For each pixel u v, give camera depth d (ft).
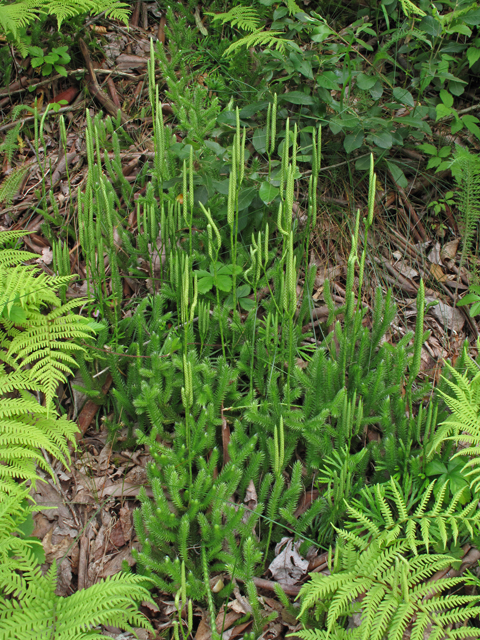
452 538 3.15
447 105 4.00
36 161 4.22
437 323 3.89
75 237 3.89
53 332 3.39
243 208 3.62
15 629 2.90
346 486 3.19
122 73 4.55
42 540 3.29
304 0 4.59
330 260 3.97
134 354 3.52
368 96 4.09
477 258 4.03
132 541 3.30
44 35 4.46
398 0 4.11
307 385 3.38
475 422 3.13
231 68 4.32
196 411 3.41
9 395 3.49
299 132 3.93
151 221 3.59
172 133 4.28
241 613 3.13
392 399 3.45
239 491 3.30
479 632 2.90
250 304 3.56
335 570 3.05
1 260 3.53
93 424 3.55
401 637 2.92
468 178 3.76
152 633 3.04
